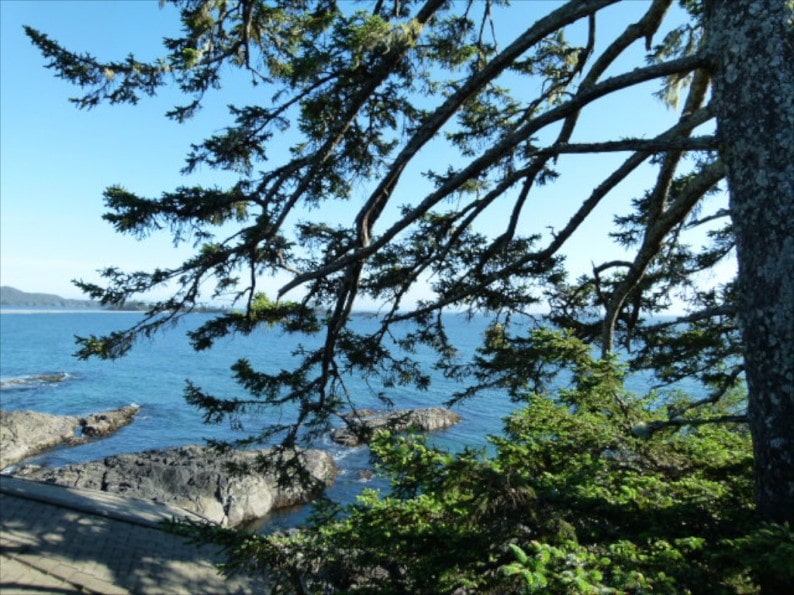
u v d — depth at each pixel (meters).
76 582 5.15
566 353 4.37
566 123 7.66
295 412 30.70
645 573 2.18
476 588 2.69
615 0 4.33
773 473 2.96
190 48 7.33
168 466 17.58
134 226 6.29
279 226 6.73
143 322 6.73
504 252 7.43
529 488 2.78
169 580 5.71
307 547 4.12
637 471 3.63
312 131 7.54
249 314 7.30
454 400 6.73
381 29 5.40
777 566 2.00
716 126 3.55
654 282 7.23
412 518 3.28
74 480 16.64
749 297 3.19
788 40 3.19
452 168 8.05
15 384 43.81
